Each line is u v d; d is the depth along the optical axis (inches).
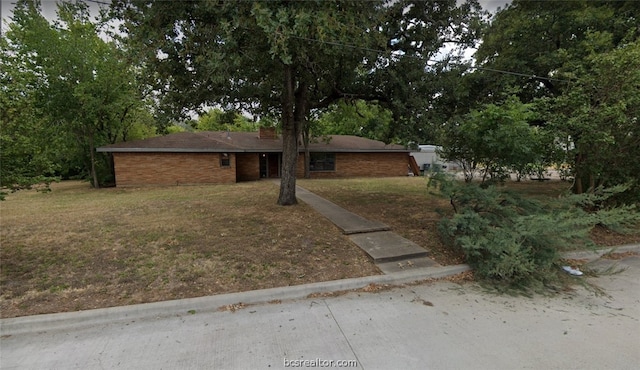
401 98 304.0
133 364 94.4
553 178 702.5
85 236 225.1
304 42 204.2
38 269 164.7
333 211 317.7
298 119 343.9
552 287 152.6
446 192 194.4
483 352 99.6
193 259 178.2
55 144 532.4
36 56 520.4
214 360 96.2
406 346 103.0
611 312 127.5
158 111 288.8
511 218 172.9
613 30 393.1
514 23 449.4
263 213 303.7
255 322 119.6
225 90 268.2
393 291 149.0
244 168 757.9
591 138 214.2
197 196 439.8
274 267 169.0
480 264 164.9
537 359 95.9
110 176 670.5
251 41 198.8
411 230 244.2
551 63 411.2
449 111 318.3
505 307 132.0
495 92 377.1
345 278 157.8
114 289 142.7
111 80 568.4
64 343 106.3
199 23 195.6
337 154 830.5
